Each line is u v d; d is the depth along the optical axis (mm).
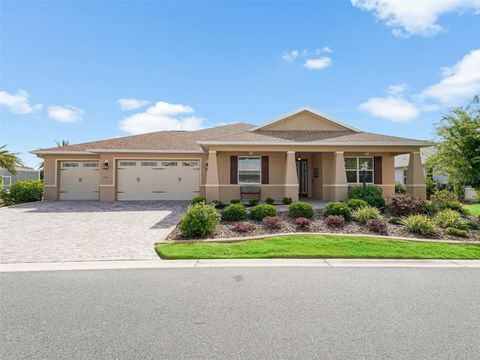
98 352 2854
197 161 17922
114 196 17469
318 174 16609
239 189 16281
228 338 3105
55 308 3898
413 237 8453
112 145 18109
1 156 23406
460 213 11156
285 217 10539
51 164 18375
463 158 10930
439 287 4762
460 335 3191
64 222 10766
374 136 15695
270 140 14477
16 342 3043
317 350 2877
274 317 3613
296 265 6047
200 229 8320
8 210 13859
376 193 13211
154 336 3158
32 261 6266
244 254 6742
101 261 6281
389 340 3076
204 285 4801
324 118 17359
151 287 4707
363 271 5656
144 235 8688
